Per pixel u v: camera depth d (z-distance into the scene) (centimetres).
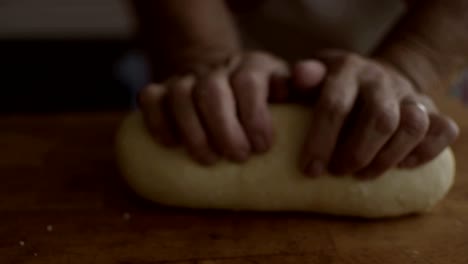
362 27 72
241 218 50
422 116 45
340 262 44
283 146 49
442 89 57
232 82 47
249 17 75
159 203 51
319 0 71
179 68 57
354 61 49
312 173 47
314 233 48
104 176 56
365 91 46
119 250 46
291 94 50
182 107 47
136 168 50
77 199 52
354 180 48
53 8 106
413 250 46
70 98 102
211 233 48
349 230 48
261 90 47
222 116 46
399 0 71
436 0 54
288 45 75
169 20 57
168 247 46
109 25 107
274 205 49
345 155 46
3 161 60
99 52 107
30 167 58
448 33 54
